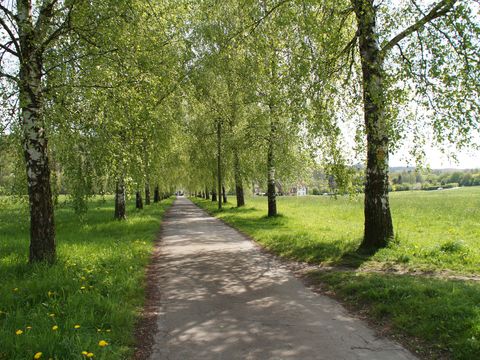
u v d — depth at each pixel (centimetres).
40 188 835
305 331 519
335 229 1575
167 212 3152
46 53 820
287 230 1556
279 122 1730
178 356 447
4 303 587
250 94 1819
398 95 759
